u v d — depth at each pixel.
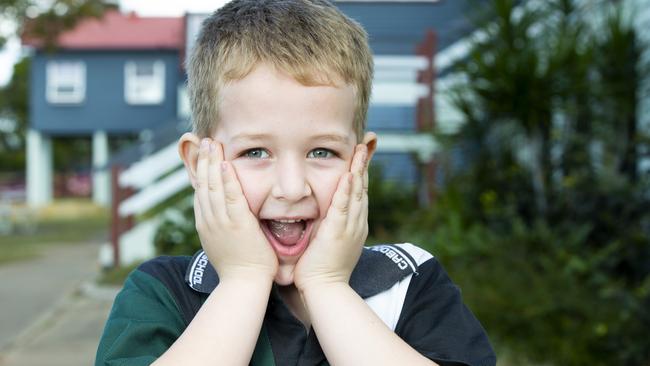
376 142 1.40
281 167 1.27
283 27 1.28
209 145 1.31
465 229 5.66
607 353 4.03
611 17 5.77
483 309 4.33
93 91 25.17
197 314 1.26
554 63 5.29
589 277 4.70
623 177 5.36
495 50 5.59
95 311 7.17
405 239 6.14
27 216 18.84
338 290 1.29
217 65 1.29
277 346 1.33
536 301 4.31
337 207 1.30
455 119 7.89
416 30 12.28
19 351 5.60
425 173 8.48
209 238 1.32
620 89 5.47
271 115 1.24
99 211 24.66
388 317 1.38
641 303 4.09
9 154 39.84
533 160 5.59
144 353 1.31
